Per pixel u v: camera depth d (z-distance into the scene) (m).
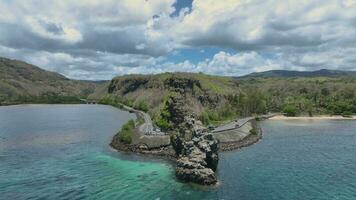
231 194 81.69
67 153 121.62
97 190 83.12
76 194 80.19
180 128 119.44
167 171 100.19
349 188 86.44
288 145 145.75
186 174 89.94
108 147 132.62
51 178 91.88
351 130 197.50
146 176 95.06
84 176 94.19
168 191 83.25
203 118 175.12
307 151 132.12
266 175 97.12
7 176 93.25
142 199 77.94
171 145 124.12
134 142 129.88
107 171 99.38
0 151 124.00
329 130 197.62
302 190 84.75
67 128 187.25
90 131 175.12
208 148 96.94
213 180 88.75
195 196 80.06
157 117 172.75
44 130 179.00
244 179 93.19
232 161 113.69
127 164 107.81
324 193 82.75
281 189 85.25
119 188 84.75
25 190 82.44
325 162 113.25
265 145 145.50
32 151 124.44
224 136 147.50
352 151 132.50
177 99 149.25
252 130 174.88
